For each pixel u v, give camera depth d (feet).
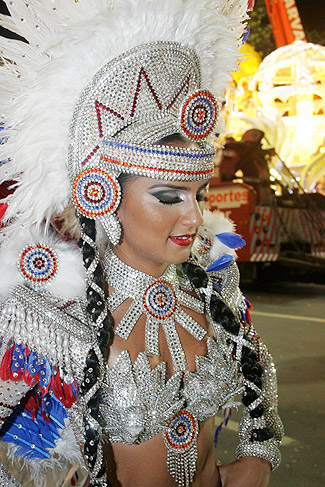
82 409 3.59
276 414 4.67
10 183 3.88
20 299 3.45
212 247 4.76
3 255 3.59
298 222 28.76
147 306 3.94
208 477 4.24
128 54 3.50
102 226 3.96
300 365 14.60
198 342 4.11
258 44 51.80
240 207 27.09
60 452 3.96
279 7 50.06
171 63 3.59
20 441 3.80
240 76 50.11
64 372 3.54
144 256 3.81
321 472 9.60
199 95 3.54
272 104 49.65
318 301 24.03
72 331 3.51
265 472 4.37
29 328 3.40
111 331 3.67
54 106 3.58
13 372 3.40
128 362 3.70
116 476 3.80
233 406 4.59
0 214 3.78
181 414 3.89
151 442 3.82
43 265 3.61
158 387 3.76
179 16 3.62
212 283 4.40
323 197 29.19
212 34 3.83
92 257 3.71
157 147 3.48
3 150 3.69
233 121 47.19
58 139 3.62
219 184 27.81
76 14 3.69
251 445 4.41
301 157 48.19
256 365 4.21
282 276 30.86
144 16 3.53
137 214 3.60
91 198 3.61
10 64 3.71
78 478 4.26
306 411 11.81
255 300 24.22
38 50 3.66
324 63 48.39
